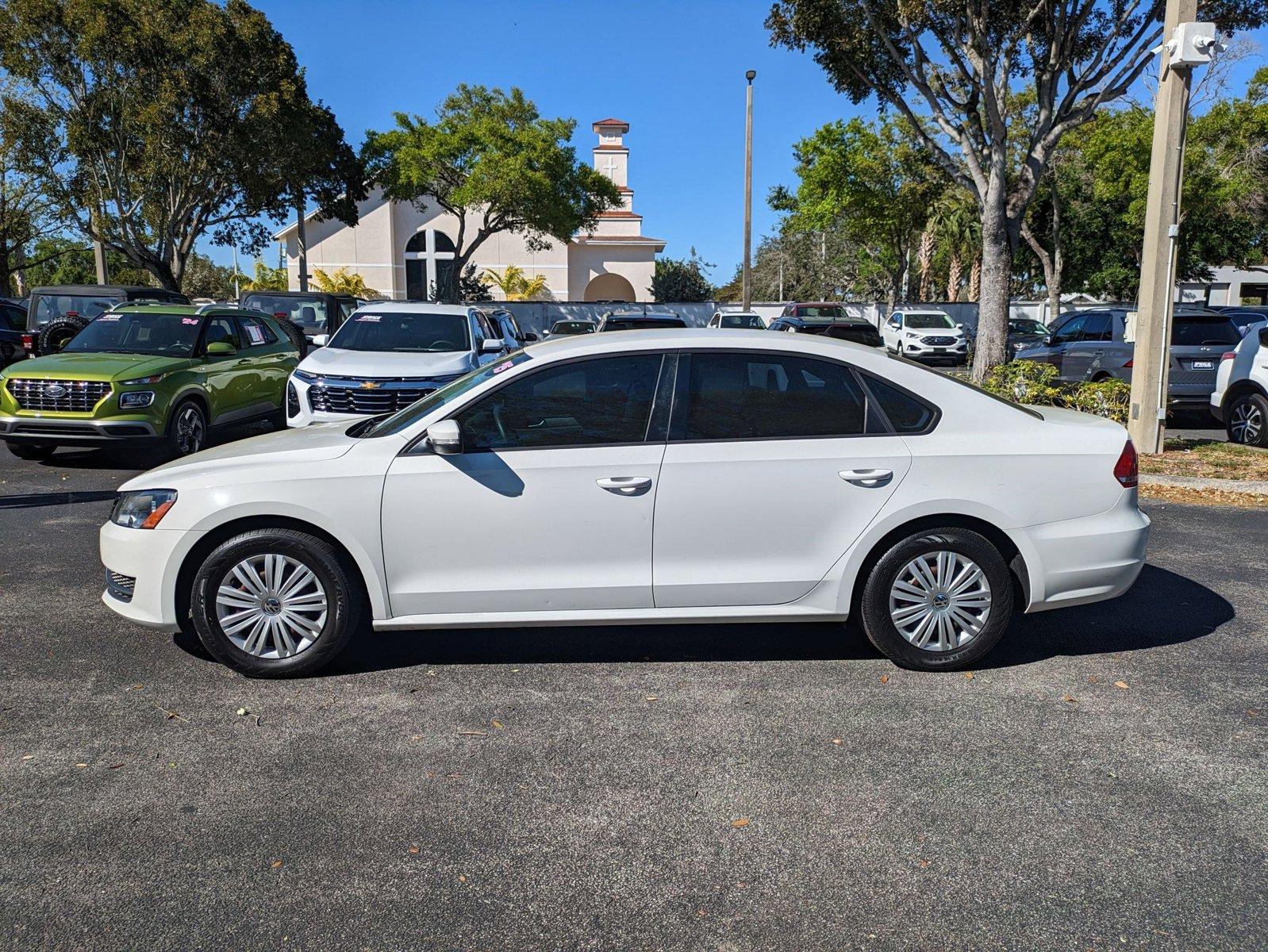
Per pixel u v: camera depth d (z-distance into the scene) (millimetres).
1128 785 3635
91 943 2758
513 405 4562
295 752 3904
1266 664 4840
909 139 35312
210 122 26062
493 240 46969
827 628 5387
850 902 2951
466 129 35031
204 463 4711
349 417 9742
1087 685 4574
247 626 4586
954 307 36344
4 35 24438
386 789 3613
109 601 4770
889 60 17484
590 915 2895
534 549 4527
